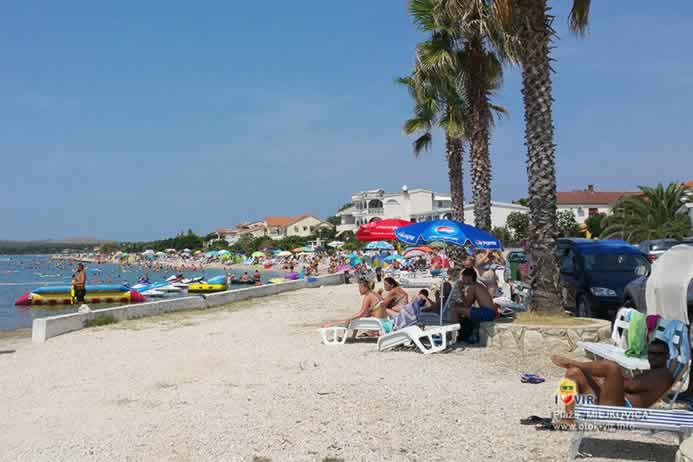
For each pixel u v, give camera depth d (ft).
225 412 21.31
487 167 56.90
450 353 31.73
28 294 99.66
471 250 59.47
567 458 16.19
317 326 45.98
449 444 17.54
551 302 34.91
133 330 45.70
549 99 35.09
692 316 27.40
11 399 25.03
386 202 302.25
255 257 305.12
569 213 204.54
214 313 57.16
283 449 17.44
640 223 127.44
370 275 109.91
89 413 22.12
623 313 24.00
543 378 25.14
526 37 35.35
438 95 64.49
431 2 53.88
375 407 21.52
